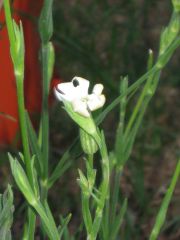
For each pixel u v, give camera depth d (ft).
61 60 2.15
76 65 2.13
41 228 0.94
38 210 0.70
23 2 1.55
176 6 0.84
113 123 1.97
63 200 1.63
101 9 2.47
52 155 1.79
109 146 1.83
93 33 2.27
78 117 0.66
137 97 1.83
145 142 1.92
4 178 1.69
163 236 1.58
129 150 0.91
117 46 2.29
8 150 1.68
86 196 0.70
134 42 2.23
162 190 1.77
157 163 1.88
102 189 0.70
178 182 1.81
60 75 2.10
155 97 2.10
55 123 1.93
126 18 2.40
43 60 0.89
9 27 0.65
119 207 1.53
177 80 2.18
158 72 0.88
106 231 0.88
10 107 1.62
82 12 2.43
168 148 1.94
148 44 2.29
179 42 0.81
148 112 2.05
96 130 0.67
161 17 2.47
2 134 1.69
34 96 1.69
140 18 2.38
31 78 1.67
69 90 0.67
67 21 2.40
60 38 1.50
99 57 2.26
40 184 0.90
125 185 1.77
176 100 2.13
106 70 2.12
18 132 1.67
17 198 1.51
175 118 2.07
